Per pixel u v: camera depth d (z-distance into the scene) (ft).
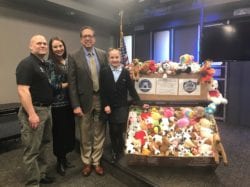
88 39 7.25
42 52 6.66
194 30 17.30
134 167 7.95
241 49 13.67
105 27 20.58
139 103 8.20
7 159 9.54
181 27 18.02
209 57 14.92
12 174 8.22
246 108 14.55
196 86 7.93
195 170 7.87
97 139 7.98
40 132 6.68
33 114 6.33
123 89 7.60
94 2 18.08
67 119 7.83
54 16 17.33
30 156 6.66
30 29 15.98
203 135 7.37
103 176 7.95
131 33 21.21
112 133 8.01
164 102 8.20
